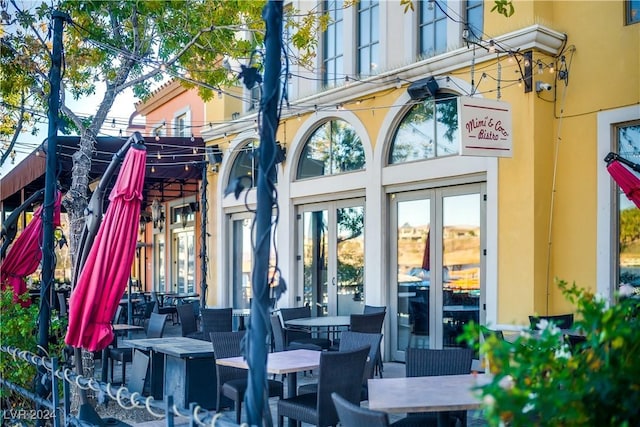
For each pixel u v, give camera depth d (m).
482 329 2.34
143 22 7.40
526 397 1.94
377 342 5.14
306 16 8.41
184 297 13.56
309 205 10.23
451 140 7.94
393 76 8.41
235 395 5.20
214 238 12.27
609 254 6.51
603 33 6.70
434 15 8.30
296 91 10.45
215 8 7.40
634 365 2.07
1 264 6.52
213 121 12.21
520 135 6.93
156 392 6.68
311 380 7.60
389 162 8.76
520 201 6.89
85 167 6.19
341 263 9.60
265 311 2.55
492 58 7.25
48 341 5.25
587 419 2.01
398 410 3.10
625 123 6.57
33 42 7.09
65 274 14.89
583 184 6.77
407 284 8.45
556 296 6.84
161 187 13.98
